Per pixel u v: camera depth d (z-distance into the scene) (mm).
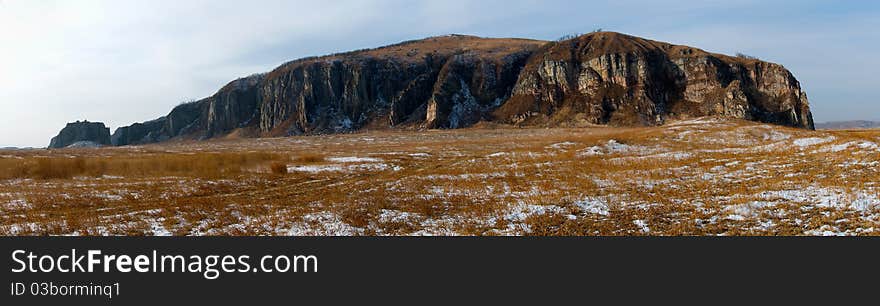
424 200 21266
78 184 29938
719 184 20719
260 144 109188
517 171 31578
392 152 59719
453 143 79250
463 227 15828
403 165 43781
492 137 103125
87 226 17453
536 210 17562
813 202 15062
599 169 29797
